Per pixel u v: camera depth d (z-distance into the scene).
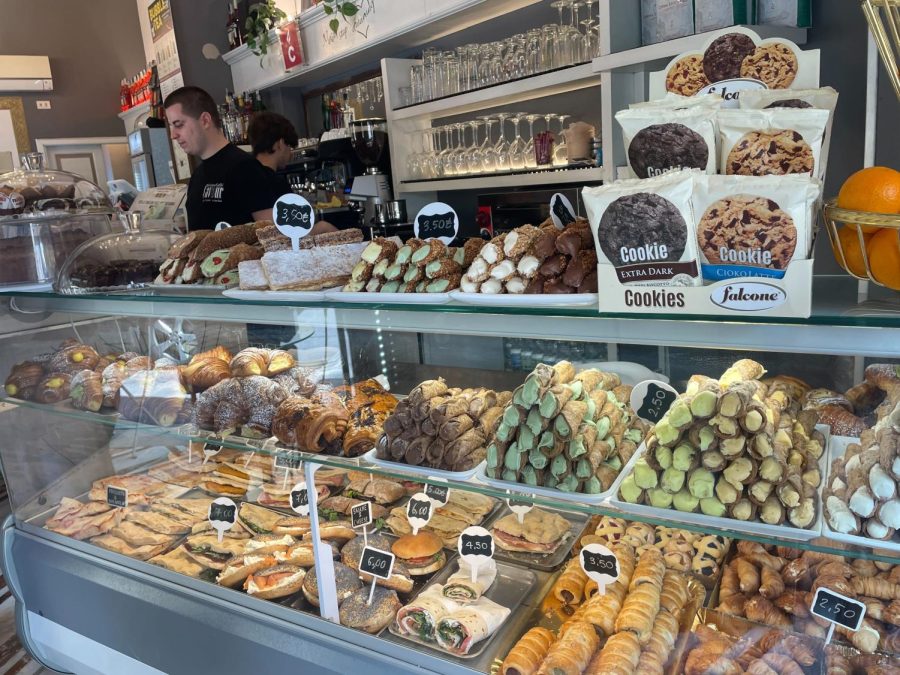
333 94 4.75
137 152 5.54
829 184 2.41
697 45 2.17
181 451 2.03
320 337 1.68
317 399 1.62
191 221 3.28
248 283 1.57
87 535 2.04
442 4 3.29
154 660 1.82
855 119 2.31
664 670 1.25
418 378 1.62
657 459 1.10
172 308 1.75
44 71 6.73
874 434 1.05
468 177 3.49
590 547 1.36
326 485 1.80
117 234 1.99
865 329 0.96
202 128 3.14
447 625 1.41
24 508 2.23
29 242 2.10
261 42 4.48
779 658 1.20
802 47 2.37
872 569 1.17
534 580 1.53
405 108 3.73
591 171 2.90
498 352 1.52
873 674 1.12
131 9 7.28
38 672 2.29
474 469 1.32
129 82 7.28
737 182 0.91
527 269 1.20
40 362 2.13
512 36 3.39
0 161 3.25
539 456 1.21
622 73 2.56
